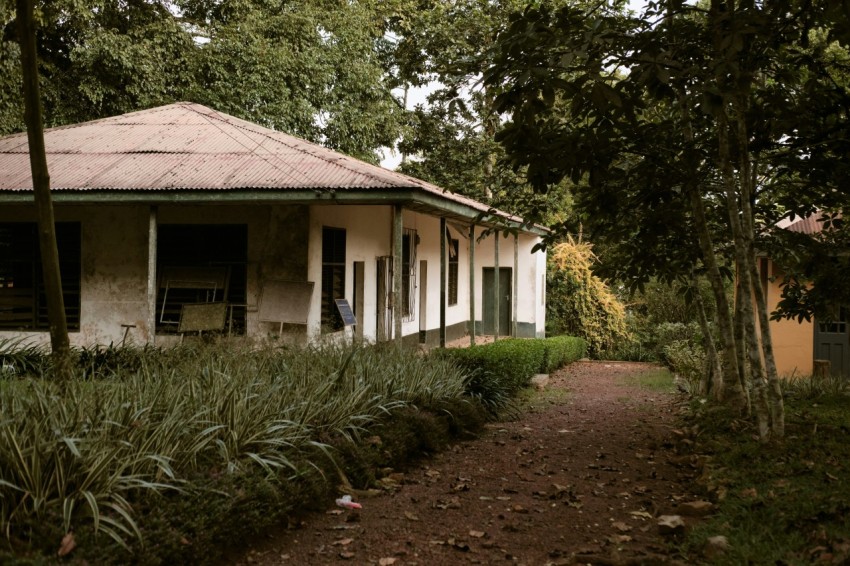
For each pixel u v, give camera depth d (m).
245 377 6.10
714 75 5.29
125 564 3.41
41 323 12.02
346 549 4.38
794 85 7.23
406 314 15.57
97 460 3.74
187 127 13.06
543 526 4.84
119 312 11.75
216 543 4.00
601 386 14.27
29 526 3.43
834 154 6.91
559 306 22.19
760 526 4.28
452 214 12.57
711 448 6.66
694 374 14.32
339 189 9.71
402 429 6.61
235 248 11.48
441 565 4.13
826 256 7.50
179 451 4.40
